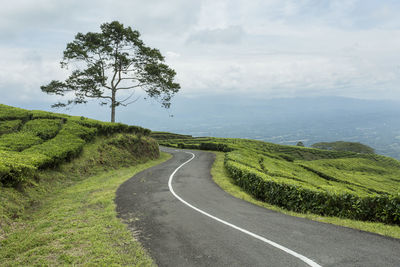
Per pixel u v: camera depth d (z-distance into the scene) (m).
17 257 5.77
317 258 5.13
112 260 5.38
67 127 22.56
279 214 8.80
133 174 18.62
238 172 15.84
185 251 5.77
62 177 15.23
